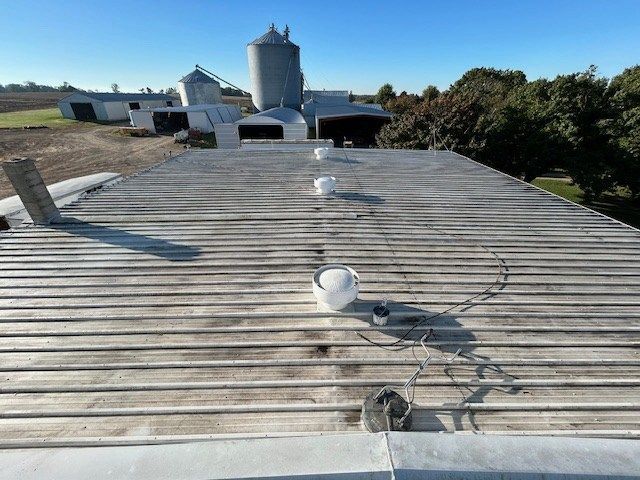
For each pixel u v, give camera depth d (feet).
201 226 21.85
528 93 85.15
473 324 13.66
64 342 12.57
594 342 12.85
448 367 11.61
